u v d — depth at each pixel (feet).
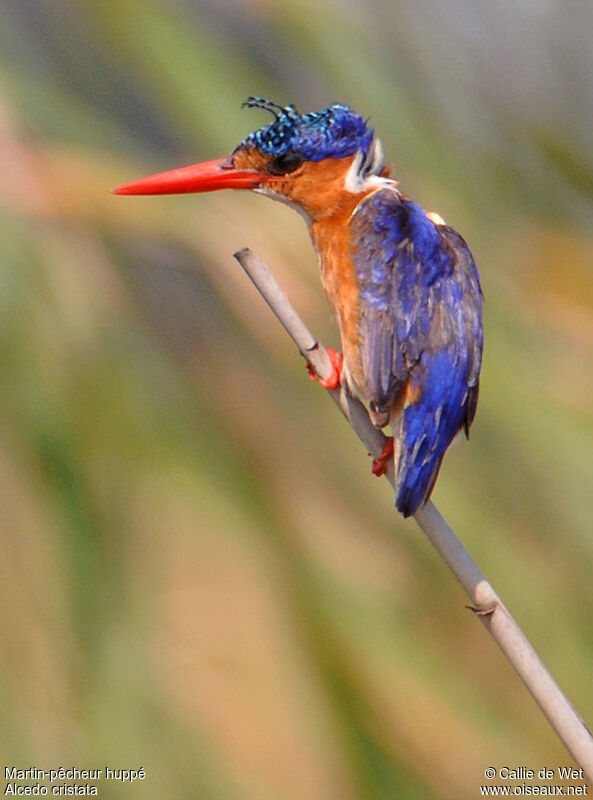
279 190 11.70
